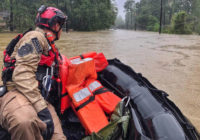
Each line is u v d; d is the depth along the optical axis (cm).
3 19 2888
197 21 4741
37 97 176
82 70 231
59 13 208
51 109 204
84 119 211
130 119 213
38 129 170
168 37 2270
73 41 1538
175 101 399
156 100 230
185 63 735
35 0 2800
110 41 1592
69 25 3881
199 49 1134
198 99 407
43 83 193
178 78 545
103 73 301
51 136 182
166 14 7825
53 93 213
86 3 3838
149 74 582
